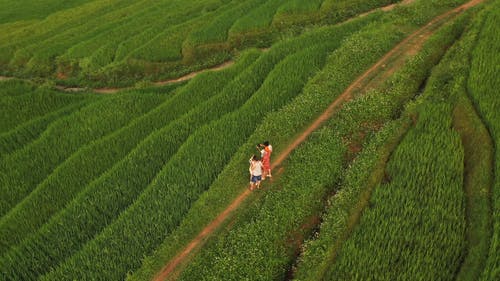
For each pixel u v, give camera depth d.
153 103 30.80
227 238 17.22
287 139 21.72
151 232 18.41
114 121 29.16
